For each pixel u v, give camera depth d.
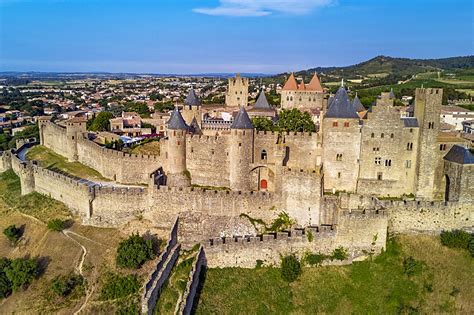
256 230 82.56
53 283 76.81
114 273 76.56
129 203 90.44
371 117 89.88
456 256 76.44
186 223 85.12
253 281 73.12
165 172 101.12
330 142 91.62
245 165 93.12
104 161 109.94
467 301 70.12
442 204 80.50
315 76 174.75
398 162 91.00
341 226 75.69
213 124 118.81
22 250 90.75
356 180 92.38
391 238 79.25
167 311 66.94
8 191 121.25
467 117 167.25
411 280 72.94
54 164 125.19
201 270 74.56
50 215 98.88
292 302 70.19
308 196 82.31
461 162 81.31
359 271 74.56
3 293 78.12
